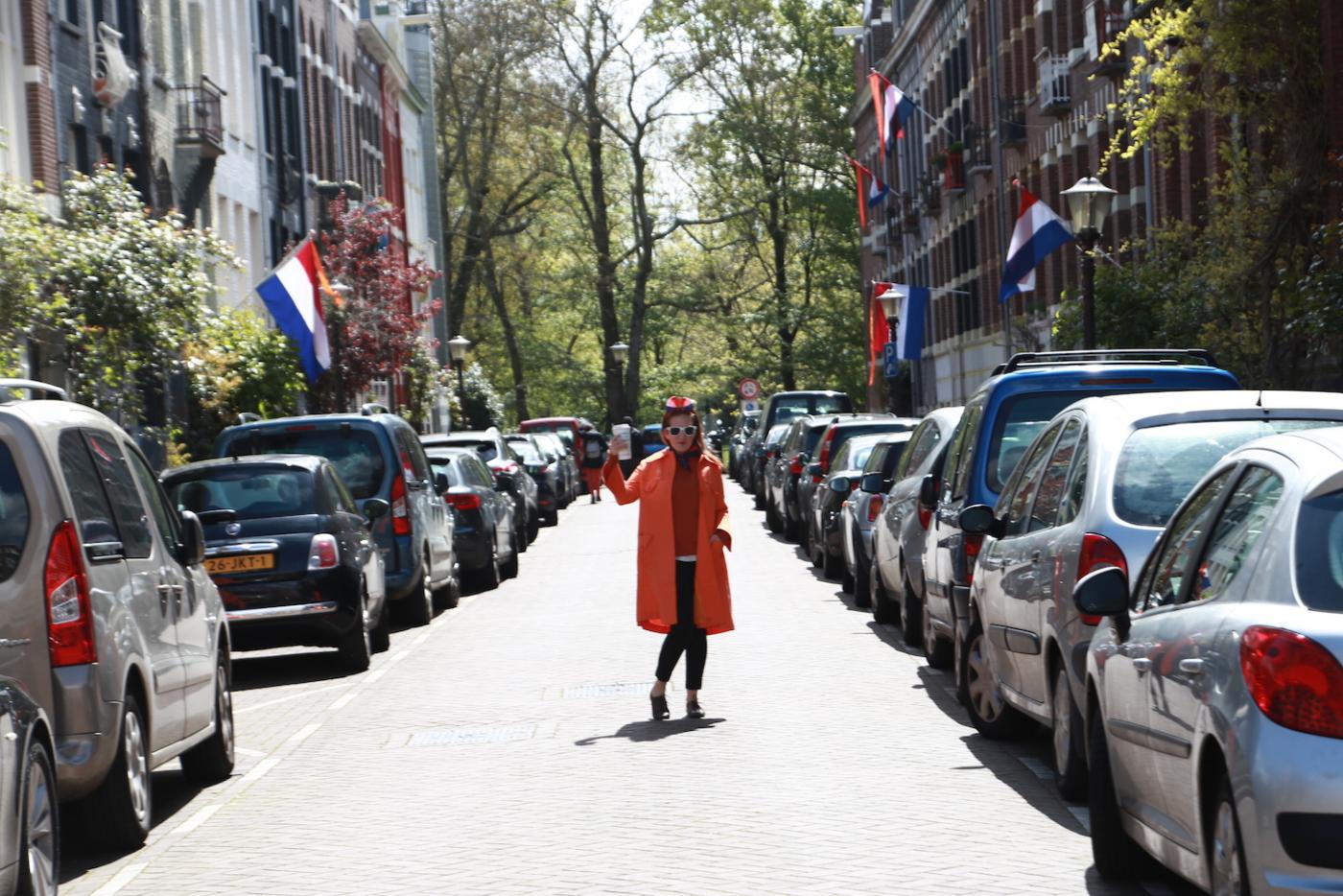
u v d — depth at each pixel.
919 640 20.23
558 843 11.11
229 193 54.25
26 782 8.79
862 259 99.12
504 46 80.94
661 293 94.50
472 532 30.98
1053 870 9.91
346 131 77.69
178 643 12.84
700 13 85.94
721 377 107.44
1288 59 28.70
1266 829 6.86
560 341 114.88
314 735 16.38
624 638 22.59
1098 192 27.00
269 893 10.30
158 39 46.44
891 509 21.33
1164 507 11.04
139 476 13.12
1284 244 28.80
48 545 10.83
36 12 36.03
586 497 72.56
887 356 54.09
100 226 29.70
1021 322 48.34
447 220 91.38
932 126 83.38
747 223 97.75
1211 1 28.77
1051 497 12.33
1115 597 8.98
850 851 10.52
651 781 13.02
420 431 59.41
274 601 20.11
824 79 101.38
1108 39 47.53
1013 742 14.16
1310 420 11.38
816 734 14.73
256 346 41.03
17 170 35.38
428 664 21.20
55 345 31.61
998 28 59.06
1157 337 30.39
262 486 20.62
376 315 53.16
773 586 28.98
